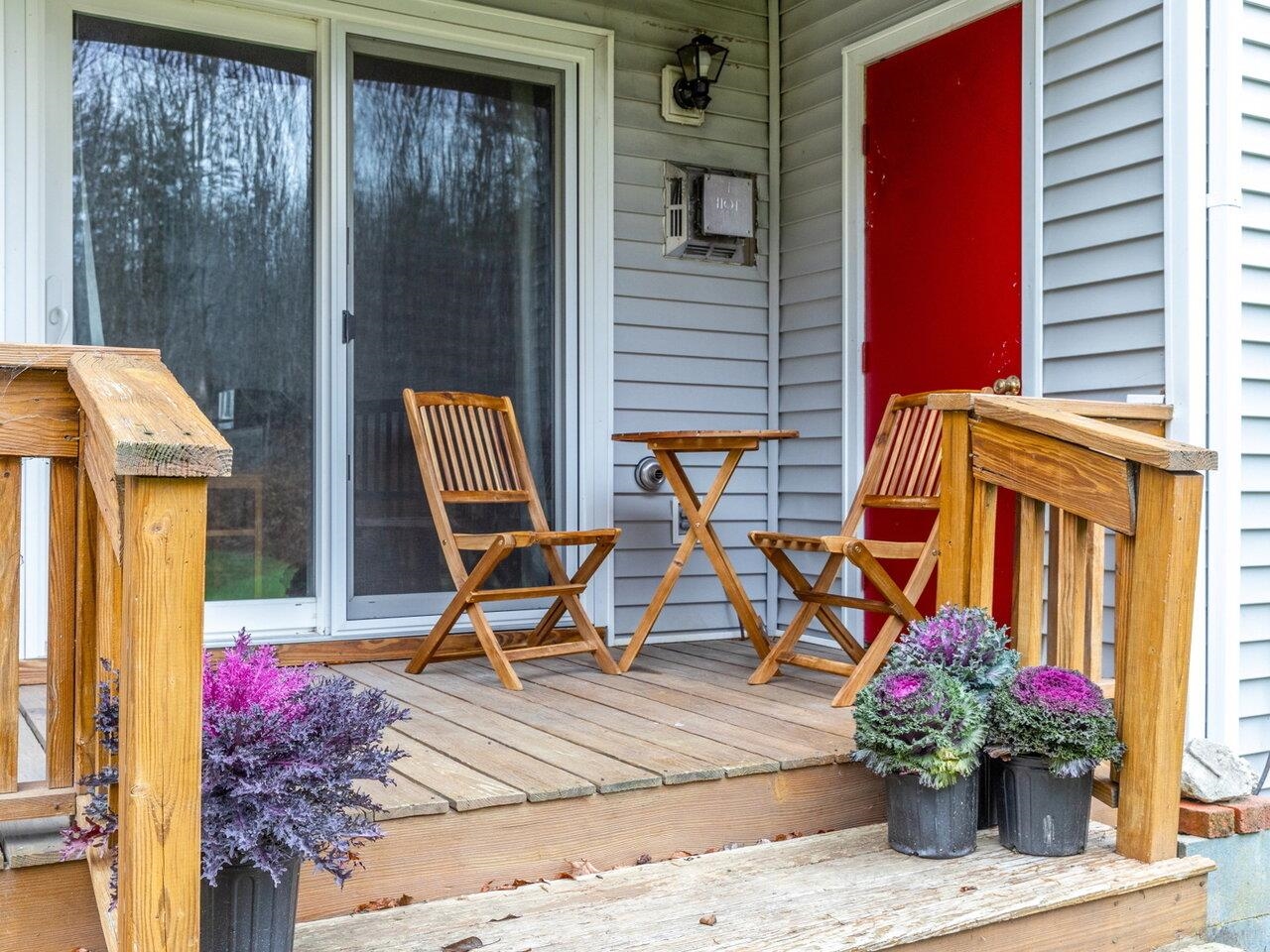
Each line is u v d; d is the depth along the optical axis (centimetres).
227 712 162
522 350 429
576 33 433
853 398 438
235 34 380
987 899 212
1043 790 238
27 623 350
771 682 362
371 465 399
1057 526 266
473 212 419
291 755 163
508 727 288
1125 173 322
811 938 193
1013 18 366
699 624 465
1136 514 238
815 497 462
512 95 427
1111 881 225
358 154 398
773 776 253
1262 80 308
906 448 379
